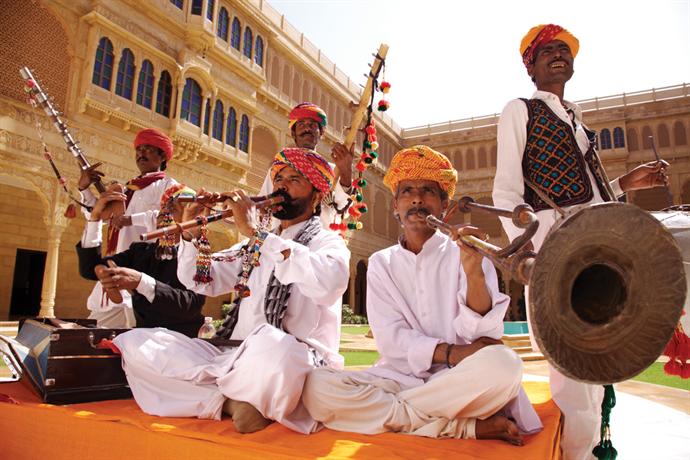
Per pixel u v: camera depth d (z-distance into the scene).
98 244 2.86
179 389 1.93
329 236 2.36
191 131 15.28
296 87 22.23
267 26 19.23
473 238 1.57
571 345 1.14
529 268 1.25
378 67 3.16
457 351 1.84
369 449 1.46
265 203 2.26
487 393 1.58
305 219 2.48
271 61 20.33
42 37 12.02
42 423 1.84
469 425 1.64
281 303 2.21
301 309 2.28
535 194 2.38
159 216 2.40
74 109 12.30
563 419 2.18
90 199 3.23
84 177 3.04
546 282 1.14
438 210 2.19
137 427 1.62
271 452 1.36
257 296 2.37
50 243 11.77
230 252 2.59
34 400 2.04
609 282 1.21
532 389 3.06
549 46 2.54
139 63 13.85
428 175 2.13
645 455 2.55
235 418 1.69
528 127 2.42
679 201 25.64
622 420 3.53
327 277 2.04
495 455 1.45
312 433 1.71
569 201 2.29
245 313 2.40
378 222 28.72
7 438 1.95
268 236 2.00
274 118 20.53
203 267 2.26
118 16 13.41
